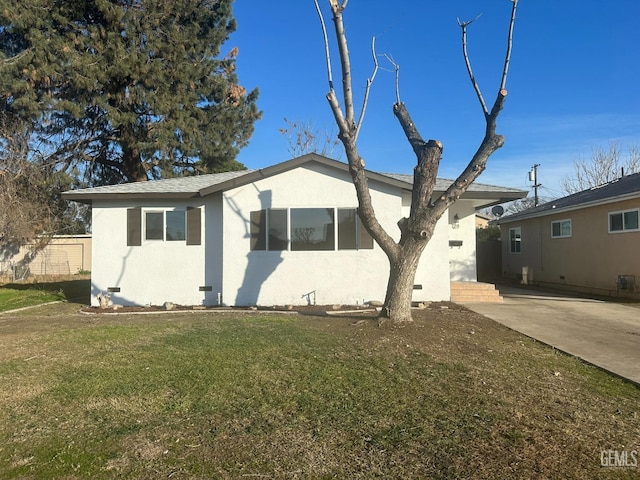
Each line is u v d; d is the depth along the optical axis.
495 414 4.20
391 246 7.89
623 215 13.94
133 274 11.96
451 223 14.32
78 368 5.70
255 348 6.56
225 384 5.03
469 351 6.48
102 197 11.66
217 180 13.41
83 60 17.61
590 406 4.45
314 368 5.57
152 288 11.95
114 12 18.25
